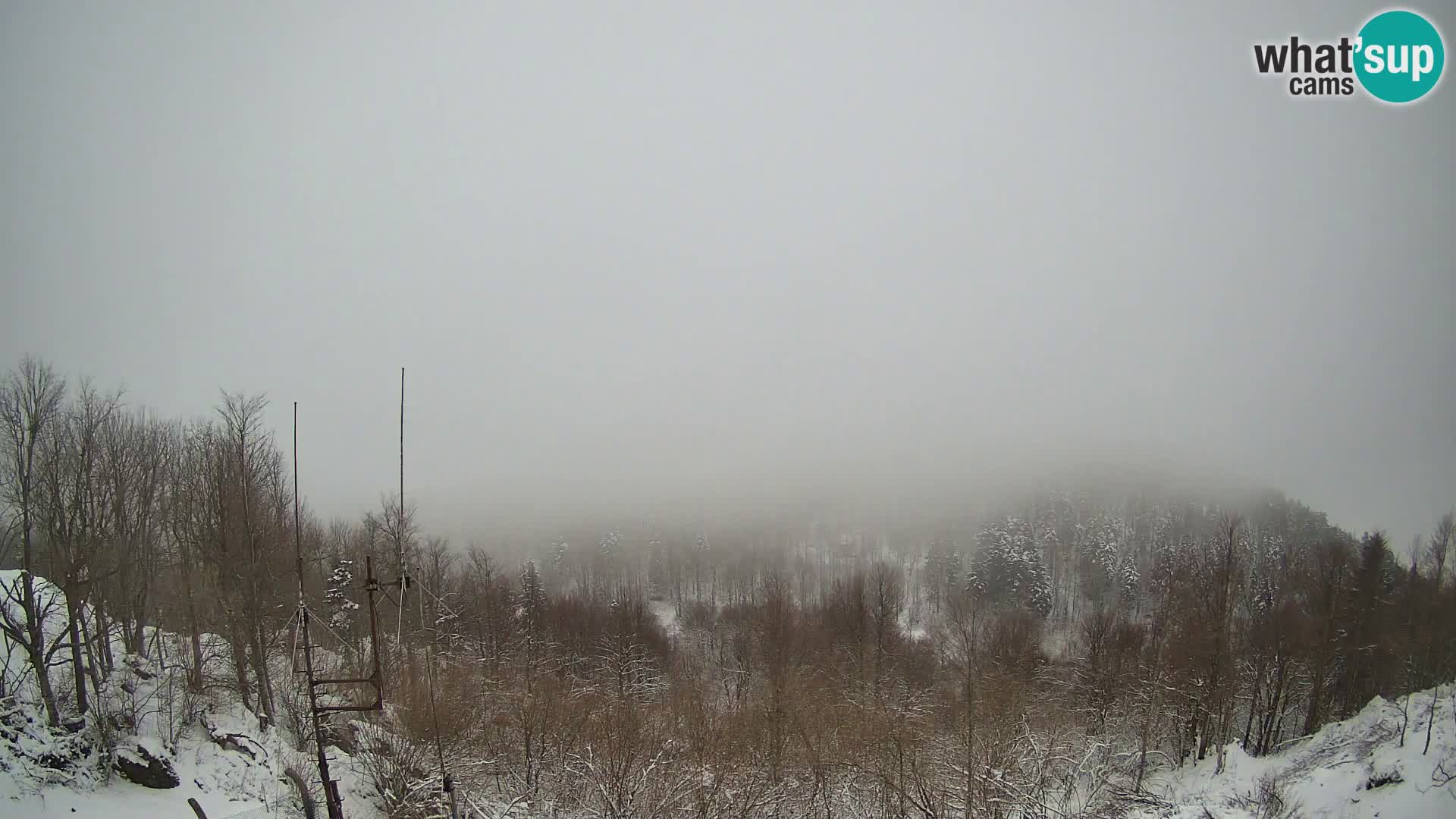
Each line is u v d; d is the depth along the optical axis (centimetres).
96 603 2525
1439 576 3959
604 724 2881
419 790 2169
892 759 2753
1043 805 2422
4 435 2311
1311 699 3753
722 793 2355
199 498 2920
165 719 2414
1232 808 2355
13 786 1816
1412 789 1911
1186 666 3712
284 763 2328
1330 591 3891
